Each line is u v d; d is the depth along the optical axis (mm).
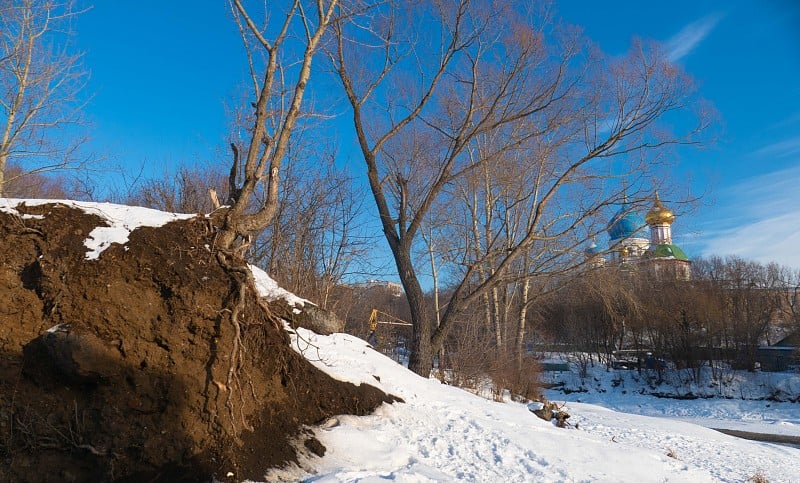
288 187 15461
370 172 15750
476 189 25562
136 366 5480
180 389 5570
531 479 7051
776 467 11391
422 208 15523
